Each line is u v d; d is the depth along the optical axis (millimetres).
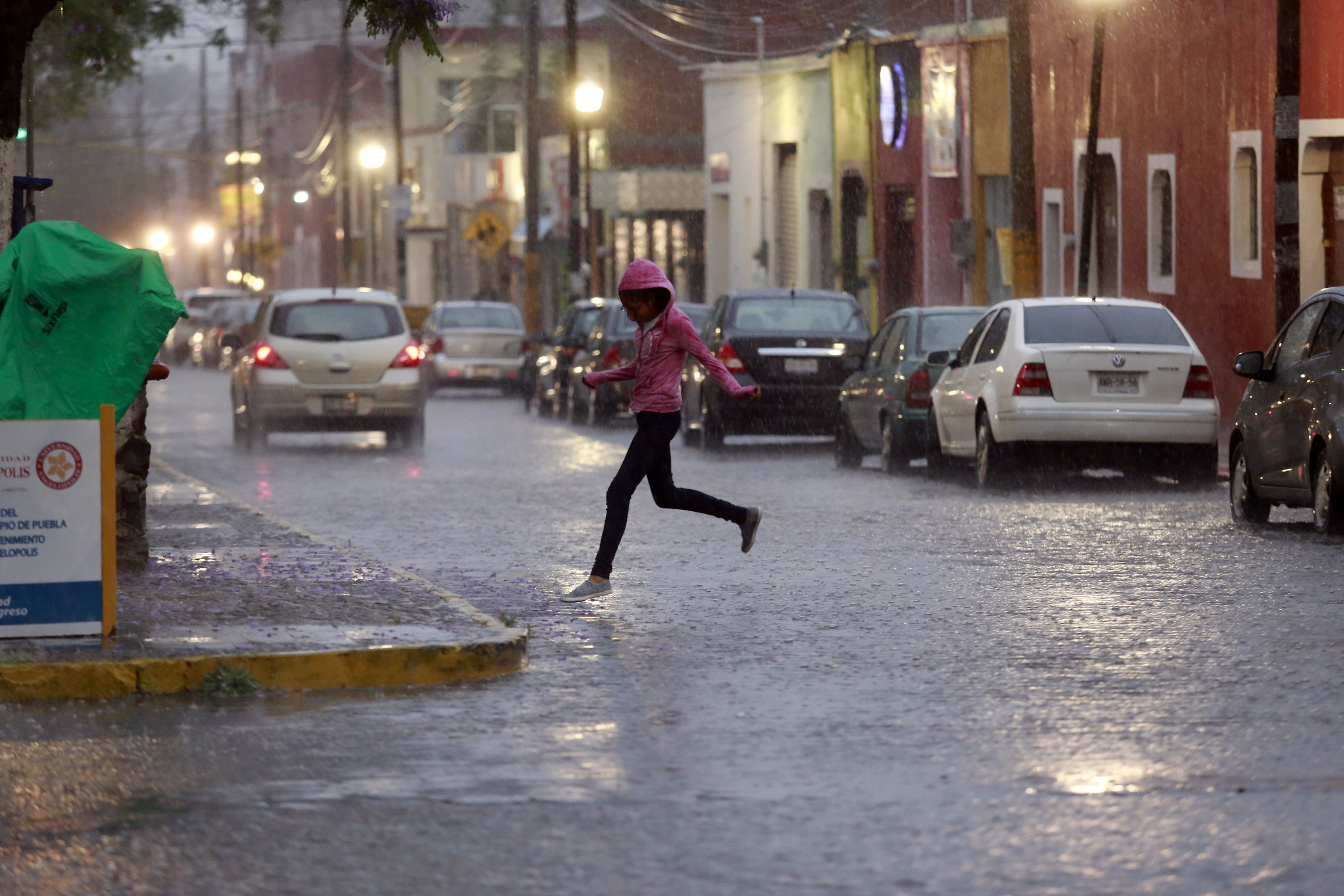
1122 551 37031
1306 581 32469
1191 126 78188
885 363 60281
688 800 17984
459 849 16438
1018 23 70875
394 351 69812
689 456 68562
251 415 69562
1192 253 78500
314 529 43062
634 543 39594
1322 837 16531
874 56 118625
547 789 18453
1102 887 15172
